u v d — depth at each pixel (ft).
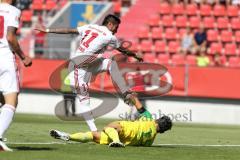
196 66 230.68
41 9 316.40
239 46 289.74
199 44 272.72
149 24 298.56
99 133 115.44
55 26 283.79
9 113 96.78
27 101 239.91
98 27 127.34
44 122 183.73
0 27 96.48
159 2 310.65
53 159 91.15
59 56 253.03
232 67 230.48
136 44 284.41
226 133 173.47
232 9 305.73
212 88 230.68
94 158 94.89
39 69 238.27
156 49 283.79
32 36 272.51
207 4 307.58
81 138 112.57
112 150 106.63
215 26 296.30
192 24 296.71
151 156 101.04
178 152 109.40
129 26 298.76
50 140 124.98
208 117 230.89
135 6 309.42
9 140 122.01
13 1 98.63
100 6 284.82
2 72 96.89
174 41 290.97
